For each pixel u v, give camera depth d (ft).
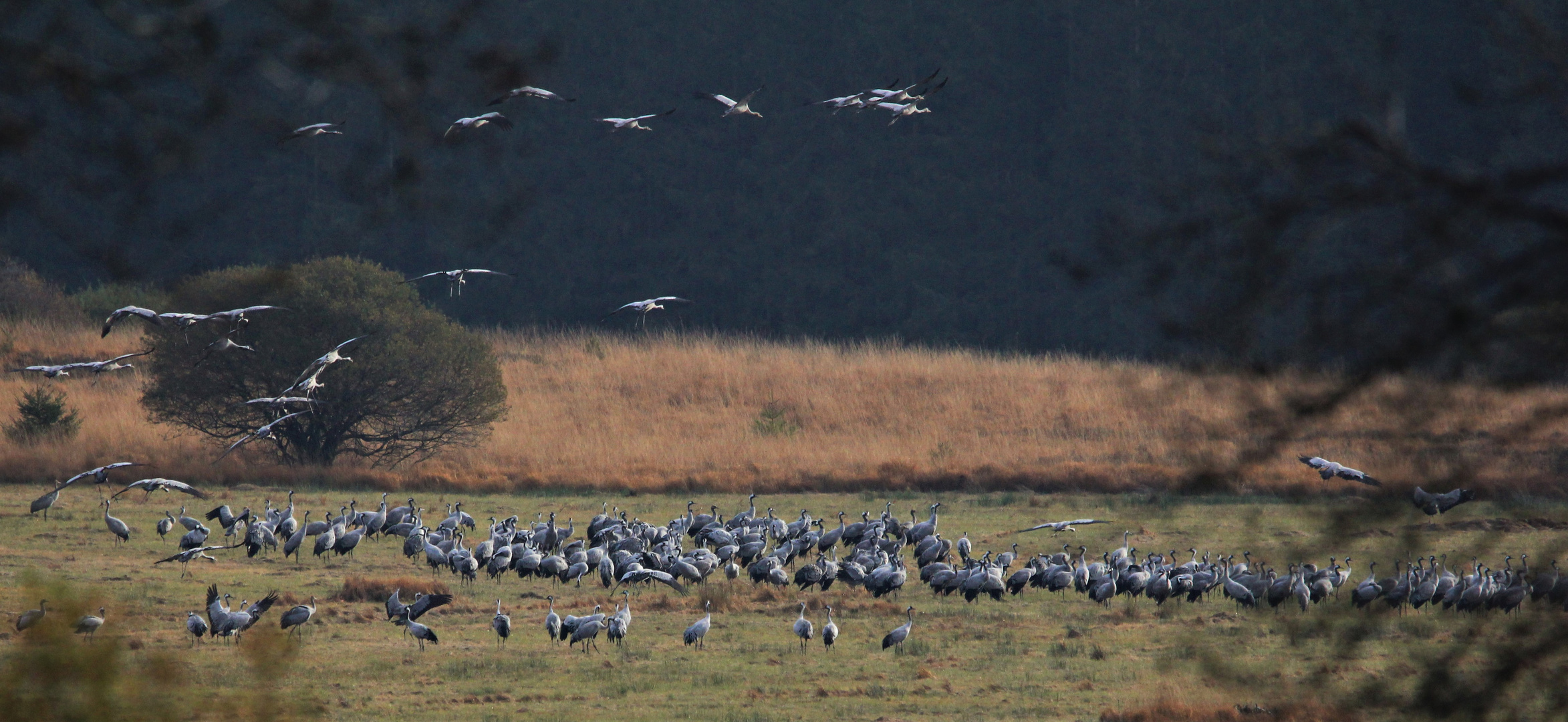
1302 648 65.10
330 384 142.00
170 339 138.82
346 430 147.95
